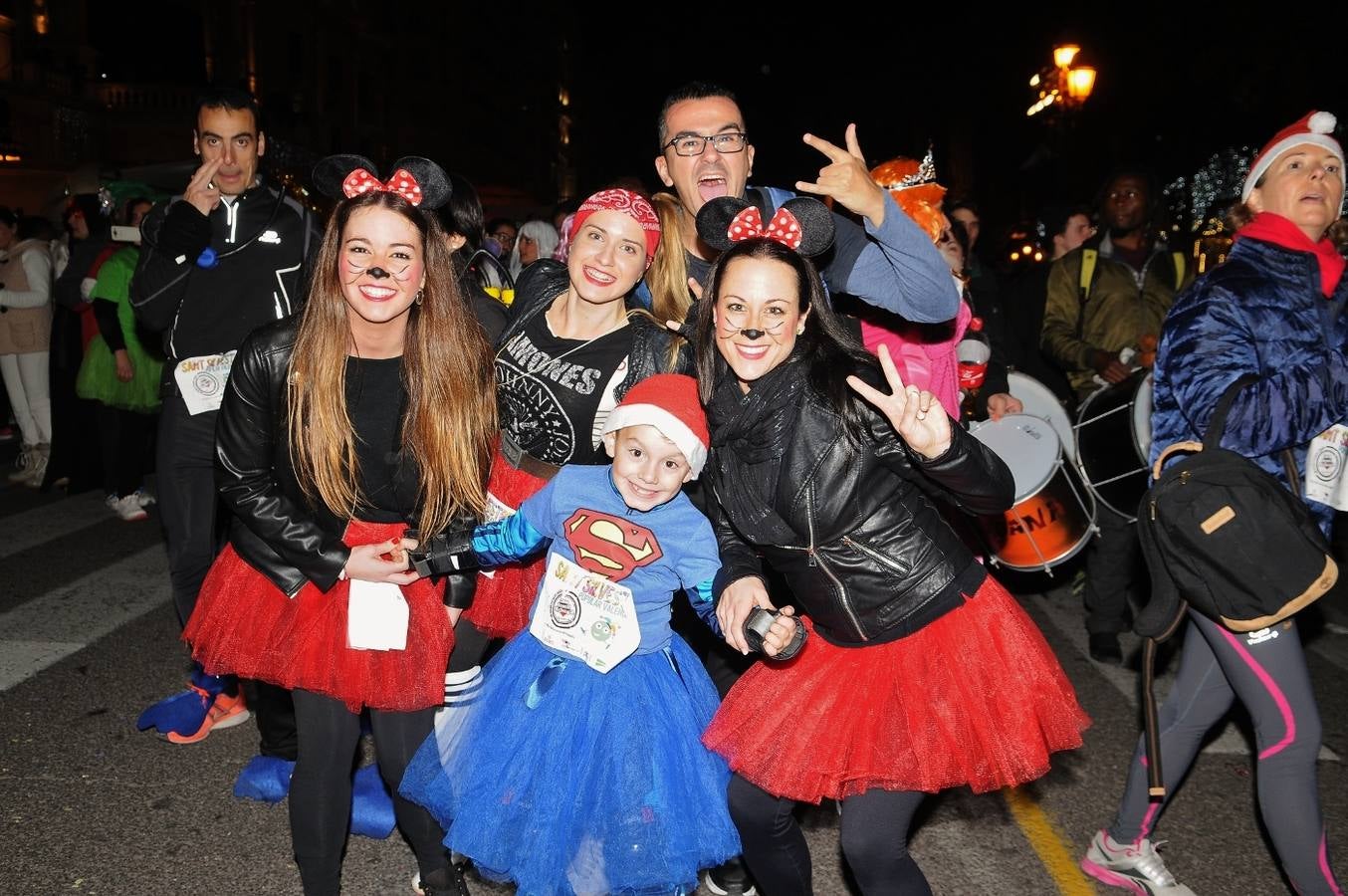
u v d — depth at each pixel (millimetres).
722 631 2809
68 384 8484
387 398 3043
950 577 2707
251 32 33500
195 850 3654
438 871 3279
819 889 3553
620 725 2904
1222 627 3070
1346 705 4984
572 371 3270
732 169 3693
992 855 3758
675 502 2969
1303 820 3021
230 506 3066
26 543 7289
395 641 3016
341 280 2934
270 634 3080
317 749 3080
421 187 3023
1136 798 3457
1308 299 3121
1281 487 3010
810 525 2686
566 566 2986
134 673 5129
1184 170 16344
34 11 28172
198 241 4273
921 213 3809
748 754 2750
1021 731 2664
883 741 2670
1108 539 5426
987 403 5012
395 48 42938
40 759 4273
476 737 3018
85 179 9023
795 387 2686
